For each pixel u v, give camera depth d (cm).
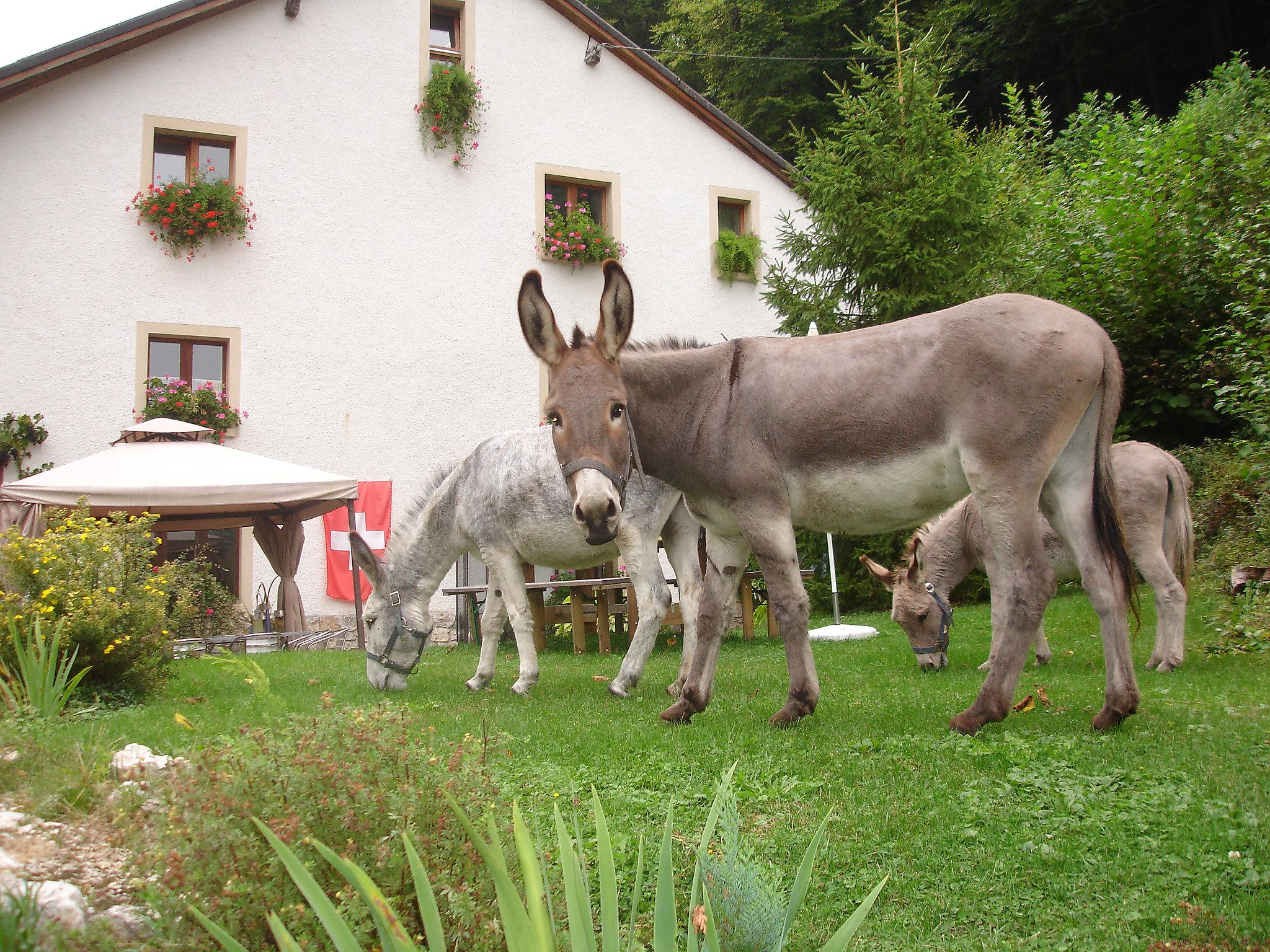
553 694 729
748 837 349
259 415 1492
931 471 489
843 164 1419
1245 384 845
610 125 1783
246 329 1495
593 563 749
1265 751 432
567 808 379
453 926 240
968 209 1342
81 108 1427
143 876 243
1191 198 1247
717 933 203
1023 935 277
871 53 1470
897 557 1394
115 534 742
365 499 1534
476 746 318
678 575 732
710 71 2853
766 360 524
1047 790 386
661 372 533
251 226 1509
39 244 1388
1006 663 481
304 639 1314
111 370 1410
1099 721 487
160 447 1166
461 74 1631
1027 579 470
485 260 1661
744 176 1881
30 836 302
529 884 185
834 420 498
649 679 814
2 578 690
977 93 2716
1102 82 2548
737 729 529
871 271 1359
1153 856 321
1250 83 1534
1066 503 493
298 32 1569
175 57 1491
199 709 636
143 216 1438
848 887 309
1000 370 468
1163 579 743
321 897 176
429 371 1602
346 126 1588
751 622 1211
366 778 267
